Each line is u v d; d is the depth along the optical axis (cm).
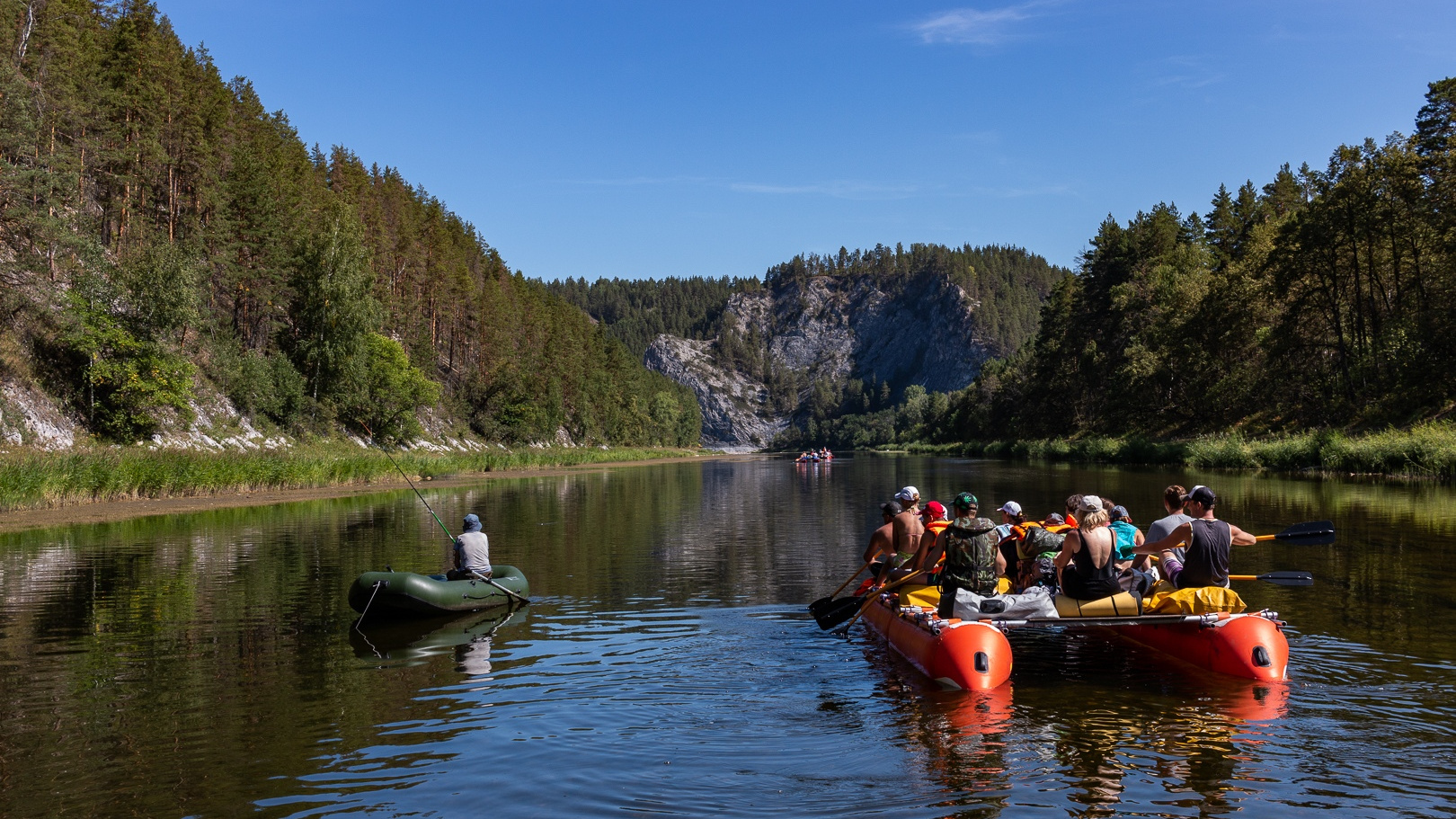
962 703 741
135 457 3056
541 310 11831
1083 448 7169
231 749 650
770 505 3047
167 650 958
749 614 1141
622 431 13550
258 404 4888
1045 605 852
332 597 1270
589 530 2211
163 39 5838
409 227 8219
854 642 984
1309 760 603
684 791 566
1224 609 856
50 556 1694
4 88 3584
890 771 594
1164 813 523
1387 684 773
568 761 621
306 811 540
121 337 3794
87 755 637
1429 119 4925
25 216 3544
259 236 5428
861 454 13838
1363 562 1416
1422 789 554
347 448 5466
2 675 857
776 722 702
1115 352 8431
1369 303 5728
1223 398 6178
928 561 936
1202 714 702
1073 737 653
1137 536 964
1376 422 4603
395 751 645
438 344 8769
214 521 2339
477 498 3400
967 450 11138
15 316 3572
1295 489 2889
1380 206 5278
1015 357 13312
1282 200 8775
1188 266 8344
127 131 4984
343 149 9369
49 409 3494
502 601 1215
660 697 774
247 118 6975
